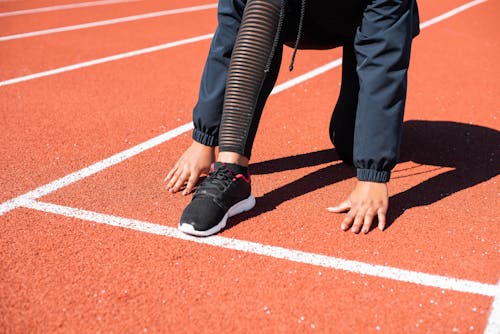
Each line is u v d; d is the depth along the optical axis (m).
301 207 2.85
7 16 8.28
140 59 5.89
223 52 2.77
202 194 2.59
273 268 2.33
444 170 3.34
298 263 2.37
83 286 2.18
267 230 2.62
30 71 5.34
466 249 2.50
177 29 7.56
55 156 3.41
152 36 7.07
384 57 2.48
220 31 2.77
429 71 5.59
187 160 2.98
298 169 3.31
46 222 2.64
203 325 2.00
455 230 2.66
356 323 2.03
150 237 2.54
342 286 2.23
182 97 4.66
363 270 2.34
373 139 2.58
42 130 3.83
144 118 4.13
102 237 2.52
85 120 4.05
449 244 2.54
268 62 2.55
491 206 2.90
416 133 3.93
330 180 3.17
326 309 2.10
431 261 2.41
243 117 2.61
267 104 4.52
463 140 3.81
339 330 1.99
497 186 3.13
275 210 2.81
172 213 2.75
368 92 2.54
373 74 2.51
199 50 6.37
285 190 3.03
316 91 4.91
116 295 2.14
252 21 2.53
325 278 2.28
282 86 5.03
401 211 2.83
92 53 6.11
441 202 2.93
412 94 4.85
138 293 2.15
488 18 8.46
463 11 8.97
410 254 2.46
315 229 2.64
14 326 1.96
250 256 2.41
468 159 3.50
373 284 2.25
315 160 3.45
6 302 2.08
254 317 2.04
